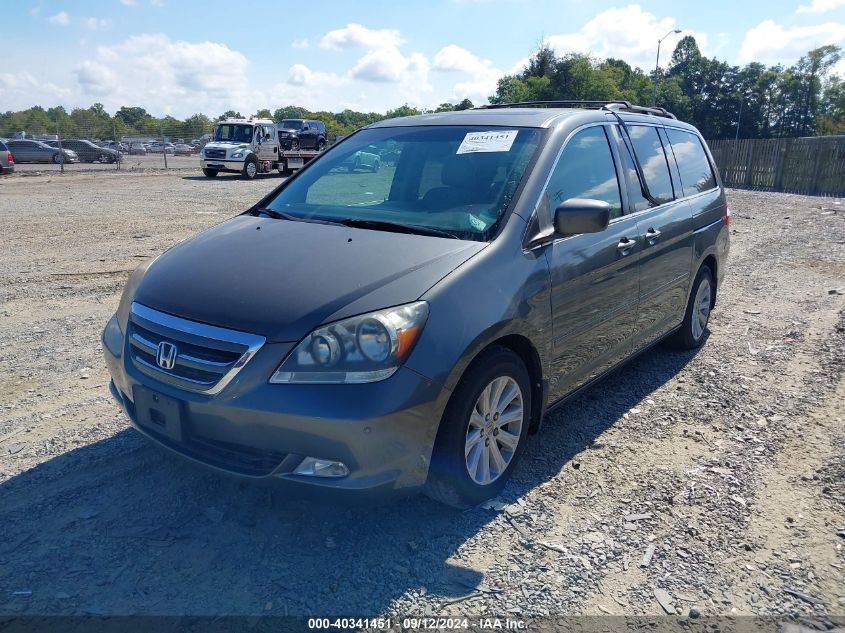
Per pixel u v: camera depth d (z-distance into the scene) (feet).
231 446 9.32
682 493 11.37
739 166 85.87
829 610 8.73
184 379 9.36
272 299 9.44
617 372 17.07
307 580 9.07
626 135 15.06
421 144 13.60
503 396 10.89
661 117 17.70
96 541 9.76
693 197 17.57
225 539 9.89
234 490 11.11
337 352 8.82
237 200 56.54
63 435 12.95
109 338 11.03
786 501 11.16
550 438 13.35
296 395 8.70
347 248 10.68
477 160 12.60
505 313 10.23
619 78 263.08
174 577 9.06
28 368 16.52
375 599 8.75
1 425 13.34
